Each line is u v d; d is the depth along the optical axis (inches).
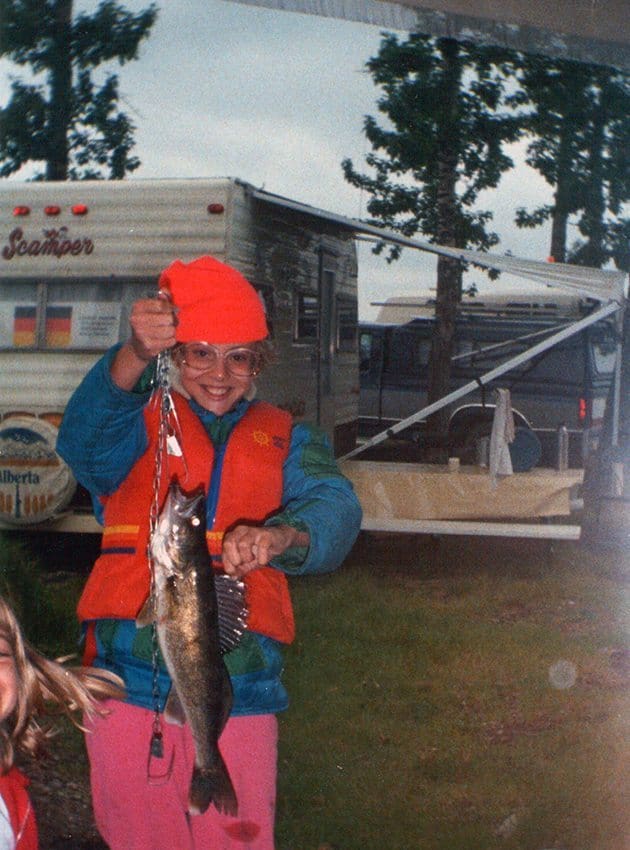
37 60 468.4
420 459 531.8
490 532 349.1
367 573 358.9
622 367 533.3
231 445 102.9
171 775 98.0
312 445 107.7
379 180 566.6
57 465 323.6
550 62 558.6
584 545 409.4
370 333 596.7
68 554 351.3
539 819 174.2
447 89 552.1
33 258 344.5
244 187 350.3
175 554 89.1
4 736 70.9
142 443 100.3
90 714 80.8
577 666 267.0
